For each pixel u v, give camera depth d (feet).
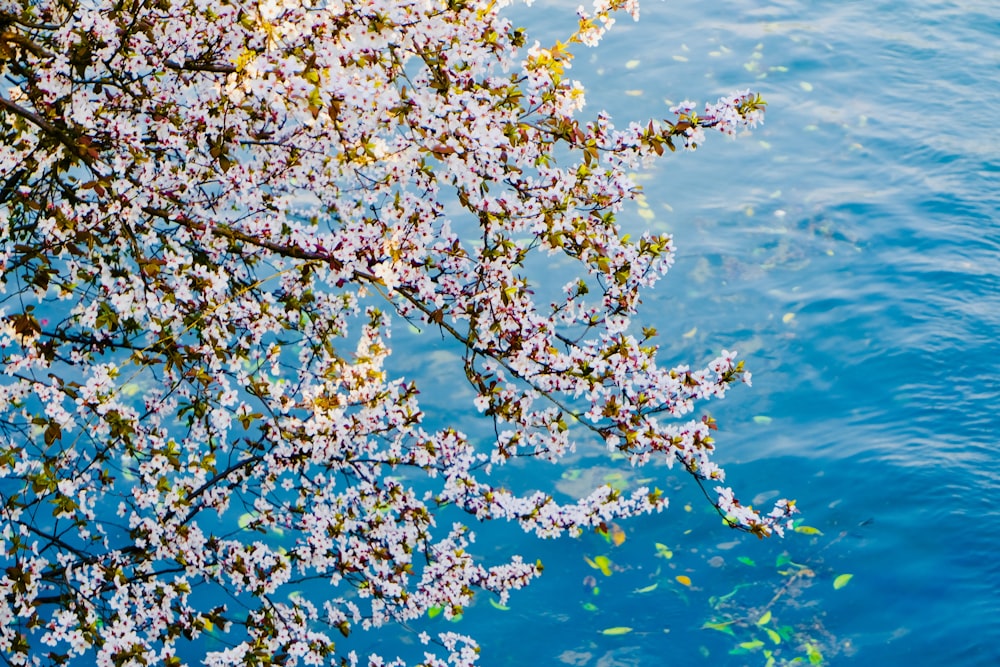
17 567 14.73
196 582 26.91
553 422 15.20
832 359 33.88
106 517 27.63
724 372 14.61
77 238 14.38
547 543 28.35
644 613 26.27
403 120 13.67
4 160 14.42
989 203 41.34
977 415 31.37
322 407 15.20
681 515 28.94
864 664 24.63
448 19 13.73
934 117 47.32
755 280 37.19
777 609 26.14
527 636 25.79
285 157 16.74
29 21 14.80
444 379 32.81
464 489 16.42
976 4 58.18
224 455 27.61
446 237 14.99
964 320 35.01
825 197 41.70
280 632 16.83
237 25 14.53
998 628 24.97
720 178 42.88
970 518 27.78
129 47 14.92
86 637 15.23
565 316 14.99
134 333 17.53
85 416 14.20
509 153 14.39
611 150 14.79
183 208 16.24
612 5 14.26
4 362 14.14
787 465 30.17
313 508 17.26
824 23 55.42
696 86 48.65
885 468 29.58
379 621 17.81
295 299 17.71
